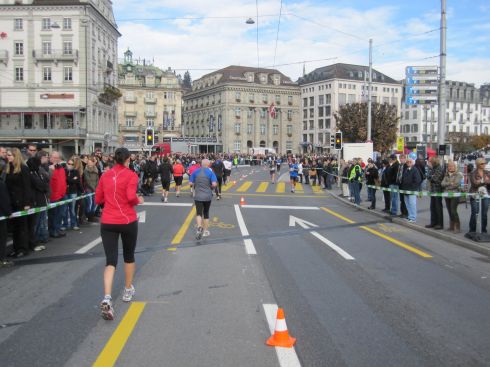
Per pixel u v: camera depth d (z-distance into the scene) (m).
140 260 8.88
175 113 100.94
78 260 8.91
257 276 7.71
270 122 104.31
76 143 59.09
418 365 4.46
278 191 27.30
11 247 10.21
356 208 18.83
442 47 20.47
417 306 6.25
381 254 9.72
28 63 59.50
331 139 28.70
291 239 11.43
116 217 5.91
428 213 16.45
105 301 5.56
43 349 4.76
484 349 4.86
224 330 5.28
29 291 6.83
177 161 23.00
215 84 103.88
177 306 6.12
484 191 10.81
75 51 59.19
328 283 7.33
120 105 97.38
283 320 4.90
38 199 10.20
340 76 108.69
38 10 58.97
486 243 10.48
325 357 4.60
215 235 11.92
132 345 4.85
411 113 116.19
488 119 130.50
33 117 60.72
